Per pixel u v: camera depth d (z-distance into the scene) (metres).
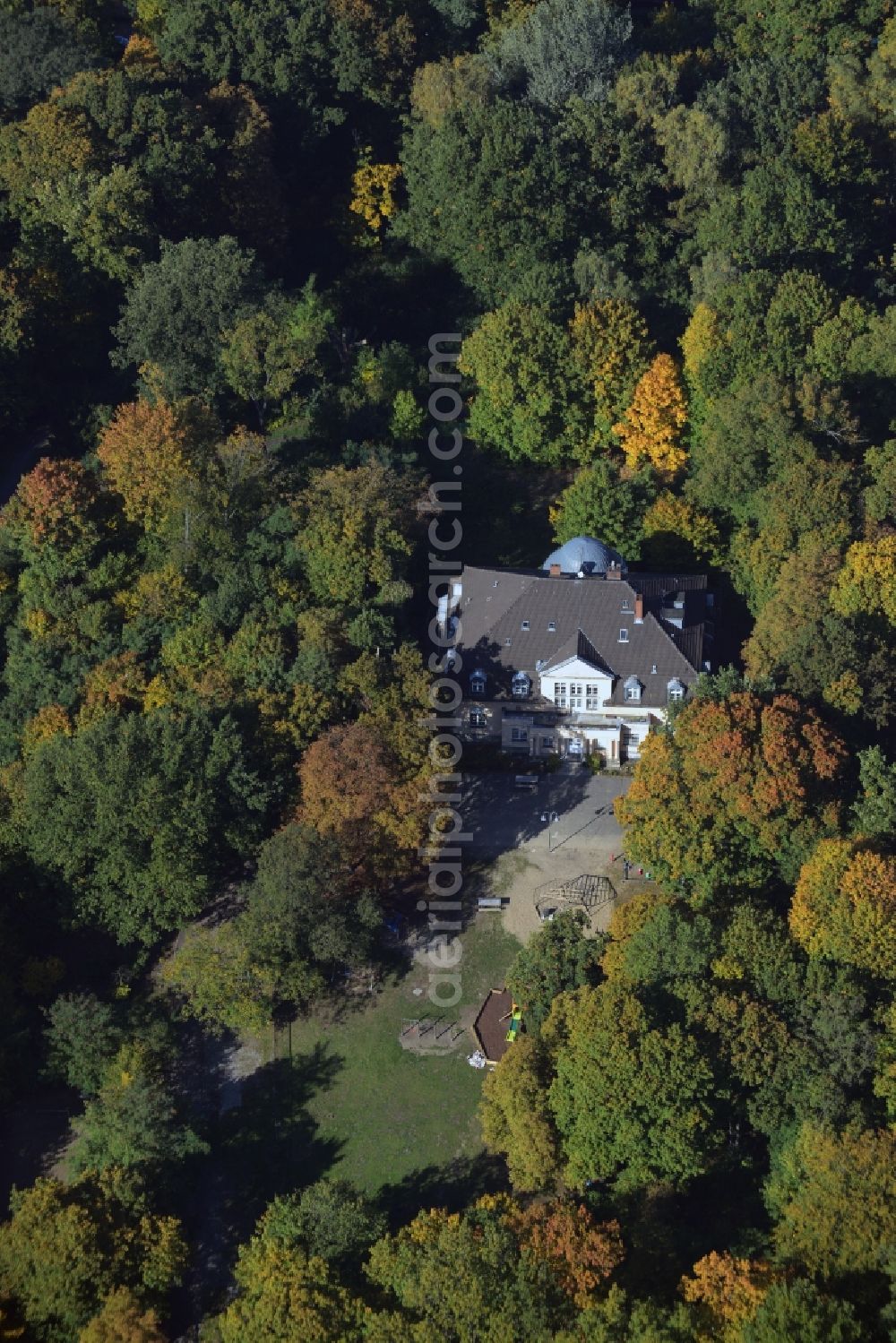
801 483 151.62
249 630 146.50
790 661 140.50
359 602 150.88
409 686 142.50
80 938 138.25
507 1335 101.88
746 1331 98.88
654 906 127.81
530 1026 125.19
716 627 156.88
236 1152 125.25
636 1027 115.38
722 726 131.62
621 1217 112.88
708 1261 105.69
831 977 120.50
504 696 149.62
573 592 151.12
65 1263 110.31
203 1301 117.50
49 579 152.88
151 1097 121.62
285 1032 132.25
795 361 165.50
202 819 134.38
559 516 163.12
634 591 150.62
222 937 131.25
